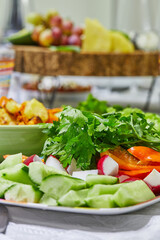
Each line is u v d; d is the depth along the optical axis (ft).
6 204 1.35
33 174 1.44
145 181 1.50
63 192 1.36
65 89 6.12
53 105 5.97
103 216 1.34
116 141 1.65
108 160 1.55
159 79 7.98
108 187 1.36
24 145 1.94
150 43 6.52
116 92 8.00
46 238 1.23
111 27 12.98
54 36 6.31
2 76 3.67
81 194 1.35
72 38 6.42
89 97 2.77
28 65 5.64
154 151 1.62
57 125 1.80
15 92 5.47
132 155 1.65
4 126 1.88
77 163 1.59
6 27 8.95
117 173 1.55
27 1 8.96
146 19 10.16
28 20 7.01
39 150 1.98
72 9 13.05
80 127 1.59
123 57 5.55
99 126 1.60
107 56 5.50
